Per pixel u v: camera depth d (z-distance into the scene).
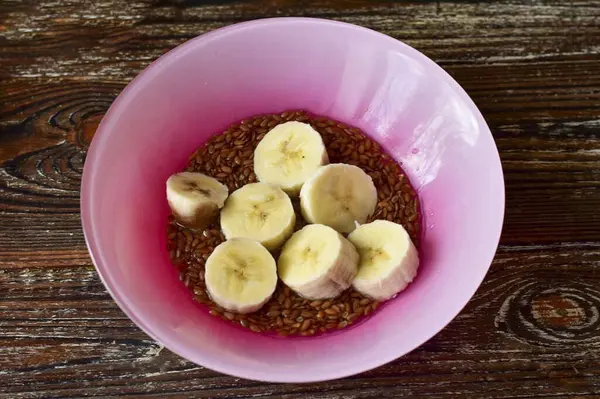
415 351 0.36
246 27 0.39
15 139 0.41
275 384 0.36
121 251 0.35
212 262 0.36
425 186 0.40
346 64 0.40
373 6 0.45
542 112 0.43
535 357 0.36
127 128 0.37
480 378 0.36
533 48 0.44
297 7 0.45
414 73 0.39
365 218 0.39
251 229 0.38
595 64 0.44
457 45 0.44
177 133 0.40
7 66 0.43
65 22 0.45
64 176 0.40
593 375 0.36
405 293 0.37
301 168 0.40
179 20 0.45
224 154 0.41
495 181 0.36
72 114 0.42
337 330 0.37
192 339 0.33
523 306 0.37
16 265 0.38
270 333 0.36
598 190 0.40
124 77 0.43
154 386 0.35
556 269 0.38
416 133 0.40
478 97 0.43
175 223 0.39
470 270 0.35
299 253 0.37
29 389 0.35
